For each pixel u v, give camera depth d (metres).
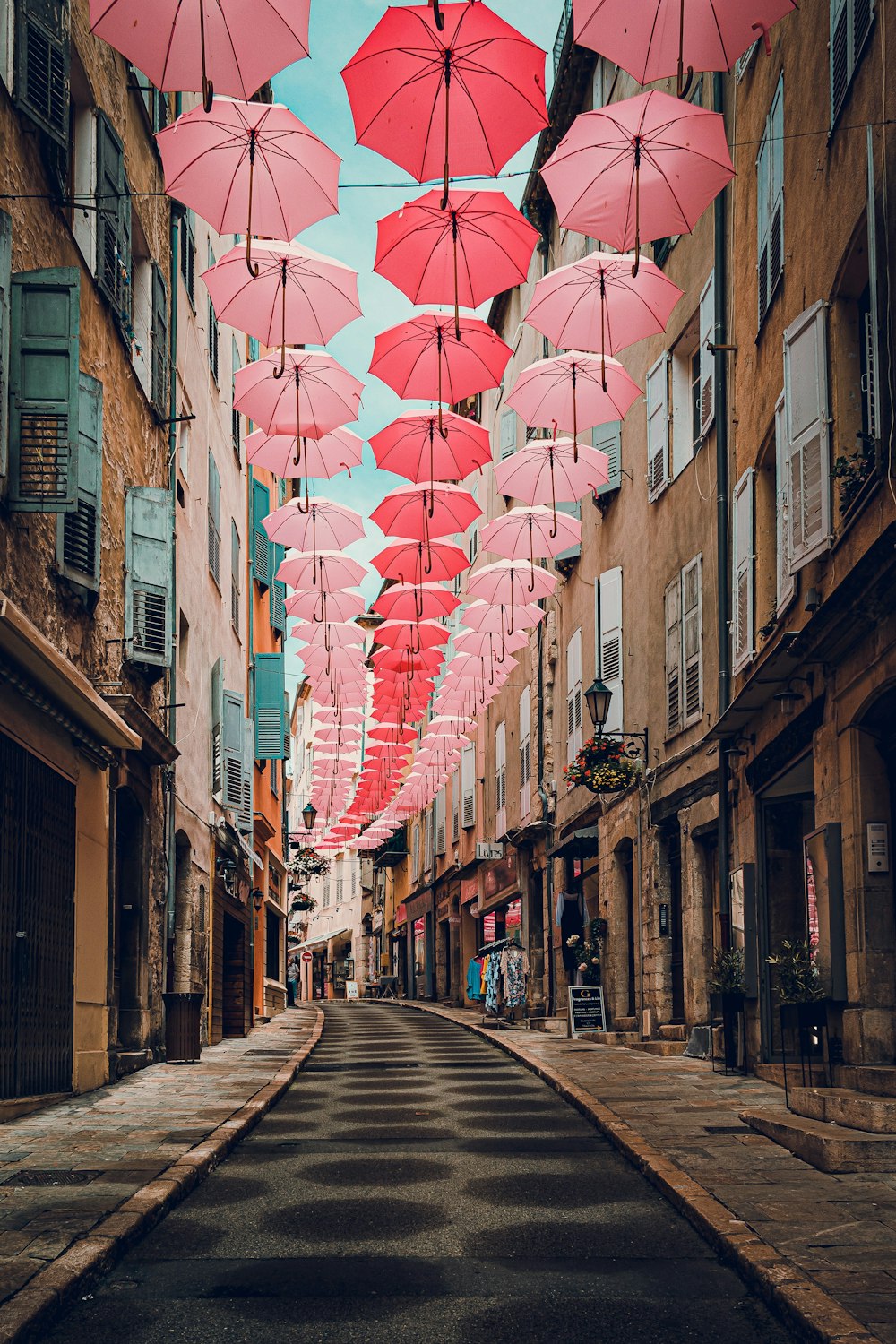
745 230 13.86
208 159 8.52
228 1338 4.53
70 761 10.87
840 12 9.89
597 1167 7.90
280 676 27.78
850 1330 4.12
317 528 17.53
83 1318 4.75
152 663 13.48
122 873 14.13
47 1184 6.63
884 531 7.71
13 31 9.09
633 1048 16.94
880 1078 8.09
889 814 9.47
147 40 6.89
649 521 18.59
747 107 13.80
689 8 6.97
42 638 8.72
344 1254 5.71
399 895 55.62
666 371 17.59
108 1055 12.18
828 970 9.84
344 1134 9.40
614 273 10.44
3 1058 9.18
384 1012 36.53
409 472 13.96
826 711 10.39
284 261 10.22
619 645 20.12
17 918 9.44
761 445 12.88
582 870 23.00
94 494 11.03
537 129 8.04
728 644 14.41
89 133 11.98
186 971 17.25
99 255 12.00
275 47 6.92
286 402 12.55
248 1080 12.65
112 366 13.02
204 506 19.84
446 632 20.67
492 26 7.55
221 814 20.88
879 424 8.77
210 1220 6.33
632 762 18.41
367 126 8.00
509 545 16.41
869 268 9.32
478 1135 9.34
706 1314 4.79
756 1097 10.64
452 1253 5.73
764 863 12.86
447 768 34.38
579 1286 5.18
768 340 12.63
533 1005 26.98
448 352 11.36
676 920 17.28
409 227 9.27
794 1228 5.61
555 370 12.37
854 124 9.56
